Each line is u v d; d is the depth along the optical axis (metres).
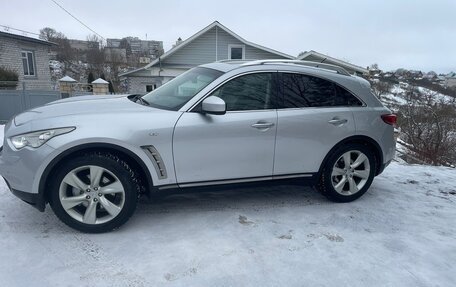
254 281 2.63
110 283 2.55
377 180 5.28
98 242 3.10
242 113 3.55
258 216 3.75
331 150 4.00
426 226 3.71
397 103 14.52
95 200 3.18
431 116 12.68
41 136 3.00
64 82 16.56
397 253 3.12
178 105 3.46
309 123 3.80
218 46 22.47
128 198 3.23
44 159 2.97
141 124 3.22
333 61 22.44
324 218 3.77
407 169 6.07
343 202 4.23
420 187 5.05
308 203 4.18
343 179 4.14
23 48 19.62
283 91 3.77
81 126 3.07
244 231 3.39
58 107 3.52
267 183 3.82
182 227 3.42
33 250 2.93
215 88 3.51
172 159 3.34
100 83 16.59
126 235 3.24
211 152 3.45
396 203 4.33
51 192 3.10
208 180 3.53
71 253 2.91
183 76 4.26
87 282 2.55
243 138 3.54
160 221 3.54
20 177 3.03
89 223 3.20
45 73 21.41
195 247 3.06
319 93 3.95
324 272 2.78
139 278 2.62
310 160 3.91
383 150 4.25
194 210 3.83
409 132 12.61
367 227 3.61
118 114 3.25
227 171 3.57
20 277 2.57
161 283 2.57
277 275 2.71
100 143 3.09
